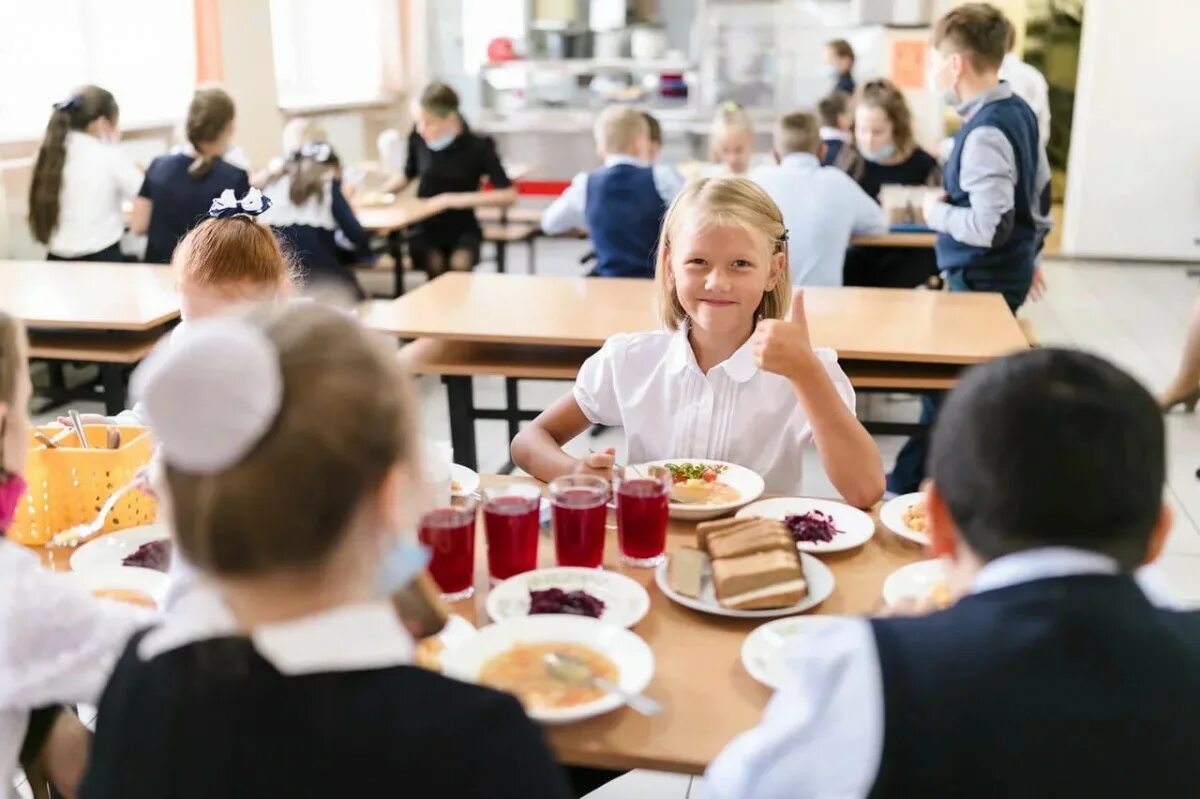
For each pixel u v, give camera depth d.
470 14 8.10
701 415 1.85
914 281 4.48
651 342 1.90
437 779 0.74
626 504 1.45
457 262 5.44
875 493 1.61
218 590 0.76
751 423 1.83
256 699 0.74
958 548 0.87
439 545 1.34
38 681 1.10
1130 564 0.81
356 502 0.73
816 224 3.84
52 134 4.29
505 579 1.41
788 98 7.52
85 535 1.52
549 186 7.88
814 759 0.81
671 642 1.26
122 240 4.95
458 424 3.07
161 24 5.79
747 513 1.59
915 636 0.81
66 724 1.23
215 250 1.63
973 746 0.76
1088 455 0.78
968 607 0.81
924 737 0.77
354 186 5.43
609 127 4.16
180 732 0.75
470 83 8.20
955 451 0.83
